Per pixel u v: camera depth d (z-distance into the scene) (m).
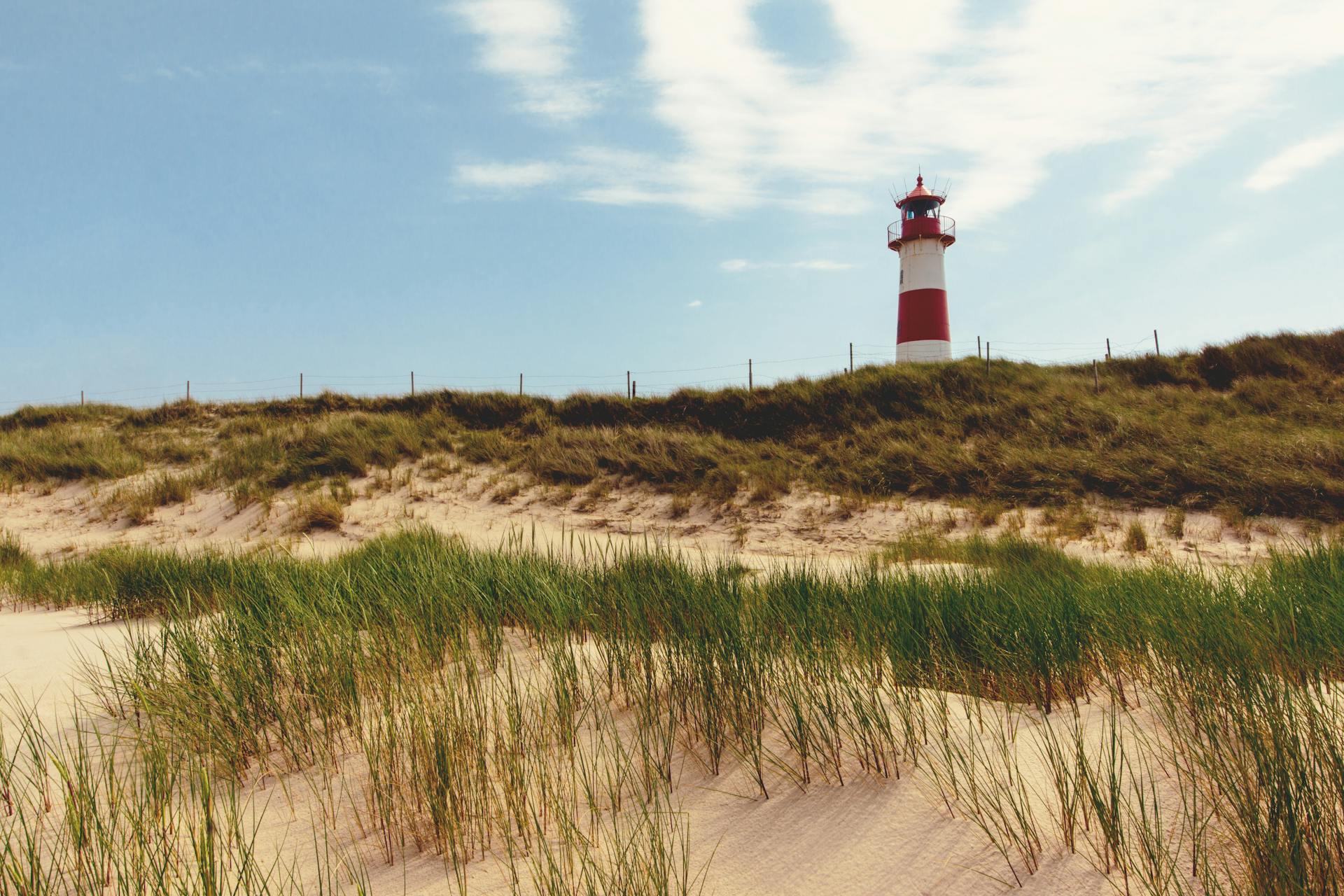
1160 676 2.89
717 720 2.61
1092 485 11.85
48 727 2.89
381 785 2.41
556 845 2.10
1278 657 3.02
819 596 4.16
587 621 3.81
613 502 13.12
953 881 1.91
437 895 1.91
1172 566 6.05
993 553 8.28
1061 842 2.00
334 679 2.95
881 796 2.27
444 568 4.58
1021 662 3.05
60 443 15.85
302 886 1.95
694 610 3.60
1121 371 17.33
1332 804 1.90
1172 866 1.81
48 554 11.13
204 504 13.23
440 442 15.81
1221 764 2.15
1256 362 16.27
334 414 17.88
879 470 13.29
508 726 2.69
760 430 16.09
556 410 17.53
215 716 2.76
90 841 2.05
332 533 11.83
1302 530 9.70
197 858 1.82
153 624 4.89
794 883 1.95
